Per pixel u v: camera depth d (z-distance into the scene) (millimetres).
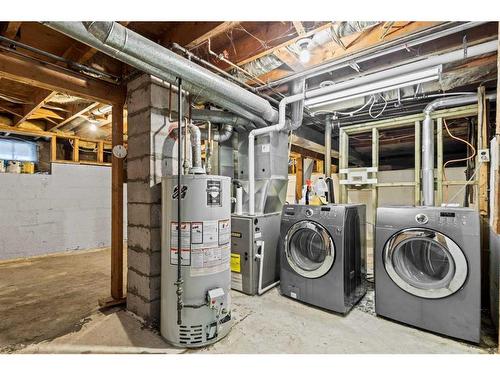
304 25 1965
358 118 3965
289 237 2709
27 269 3730
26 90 3428
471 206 3236
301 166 6566
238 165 3604
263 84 2926
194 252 1893
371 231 4664
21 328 2127
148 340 1972
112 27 1507
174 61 1842
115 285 2596
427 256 2311
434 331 2027
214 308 1896
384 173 4816
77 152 5031
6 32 1908
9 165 4523
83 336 2018
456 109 3039
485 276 2562
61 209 4742
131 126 2402
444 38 2307
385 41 2113
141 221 2281
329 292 2414
